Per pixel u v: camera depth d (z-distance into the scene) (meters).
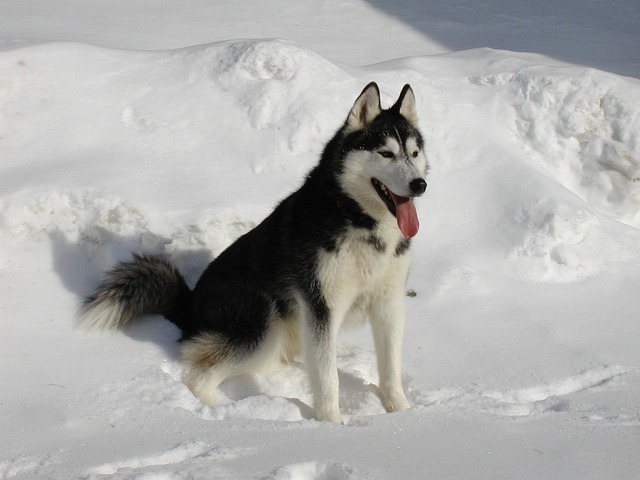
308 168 6.64
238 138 6.82
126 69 7.32
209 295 5.18
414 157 4.84
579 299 6.11
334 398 4.62
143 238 5.91
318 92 7.08
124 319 5.29
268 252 4.98
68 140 6.64
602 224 6.82
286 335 5.18
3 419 4.17
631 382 4.85
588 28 11.91
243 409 4.48
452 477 3.41
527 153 7.43
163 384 4.66
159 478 3.43
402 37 10.62
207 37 9.78
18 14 10.01
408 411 4.43
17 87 6.95
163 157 6.59
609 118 7.45
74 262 5.91
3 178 6.21
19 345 5.00
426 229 6.65
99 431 4.09
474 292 6.10
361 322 5.13
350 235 4.66
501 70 8.01
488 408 4.49
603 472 3.41
